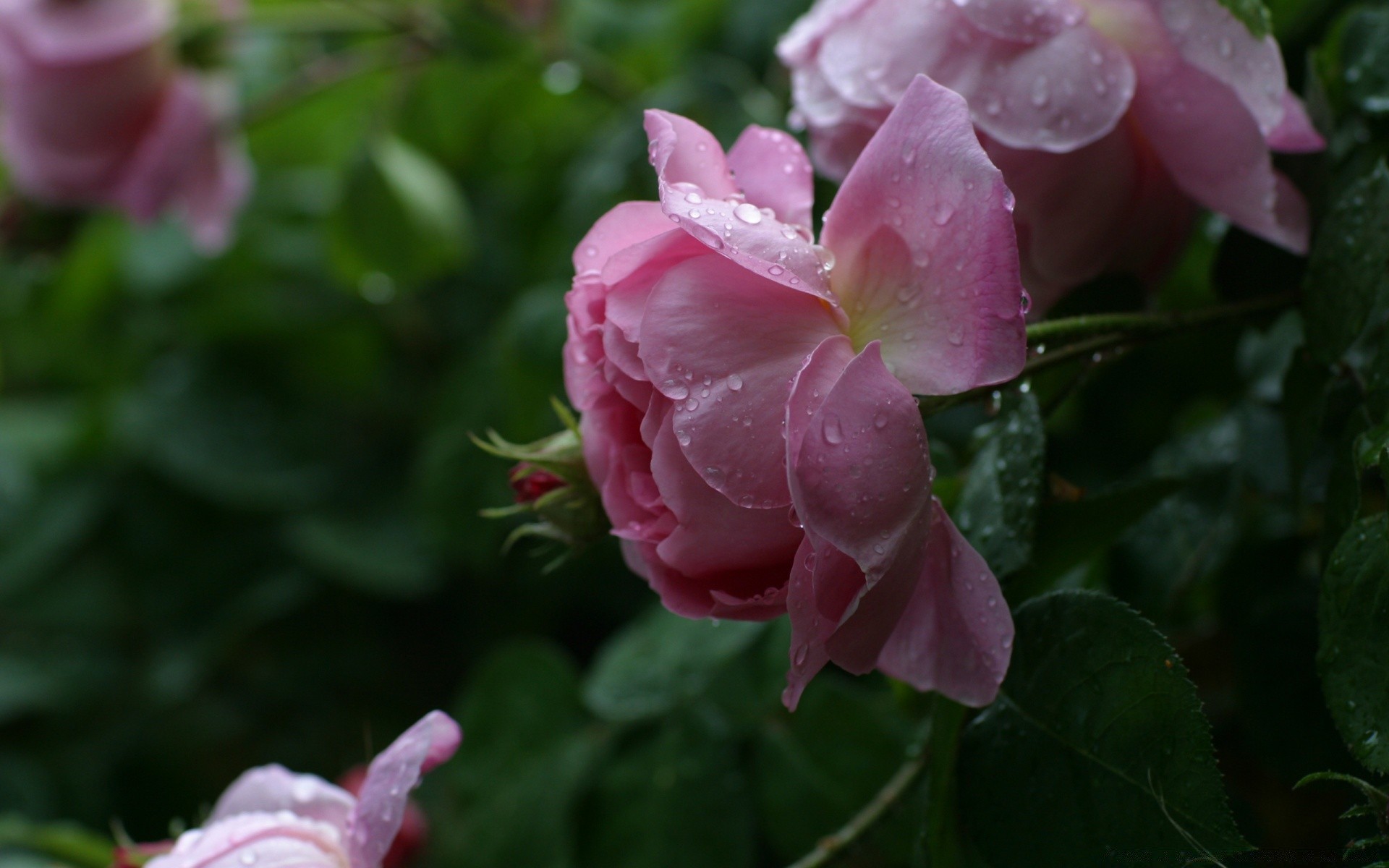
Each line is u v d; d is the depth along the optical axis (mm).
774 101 754
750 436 471
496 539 837
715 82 807
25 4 783
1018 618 504
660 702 646
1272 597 558
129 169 849
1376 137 545
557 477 521
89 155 837
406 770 512
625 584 945
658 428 481
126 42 796
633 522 495
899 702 561
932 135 481
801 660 472
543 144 1025
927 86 485
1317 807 605
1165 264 548
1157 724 485
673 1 937
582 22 965
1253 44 509
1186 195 539
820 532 463
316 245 1128
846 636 476
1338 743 537
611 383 487
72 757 1070
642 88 951
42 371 1316
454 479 841
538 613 983
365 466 1124
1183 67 515
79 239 992
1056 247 529
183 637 1081
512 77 952
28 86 806
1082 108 509
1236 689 553
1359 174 543
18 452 1154
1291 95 529
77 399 1295
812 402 471
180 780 1062
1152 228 540
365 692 1058
